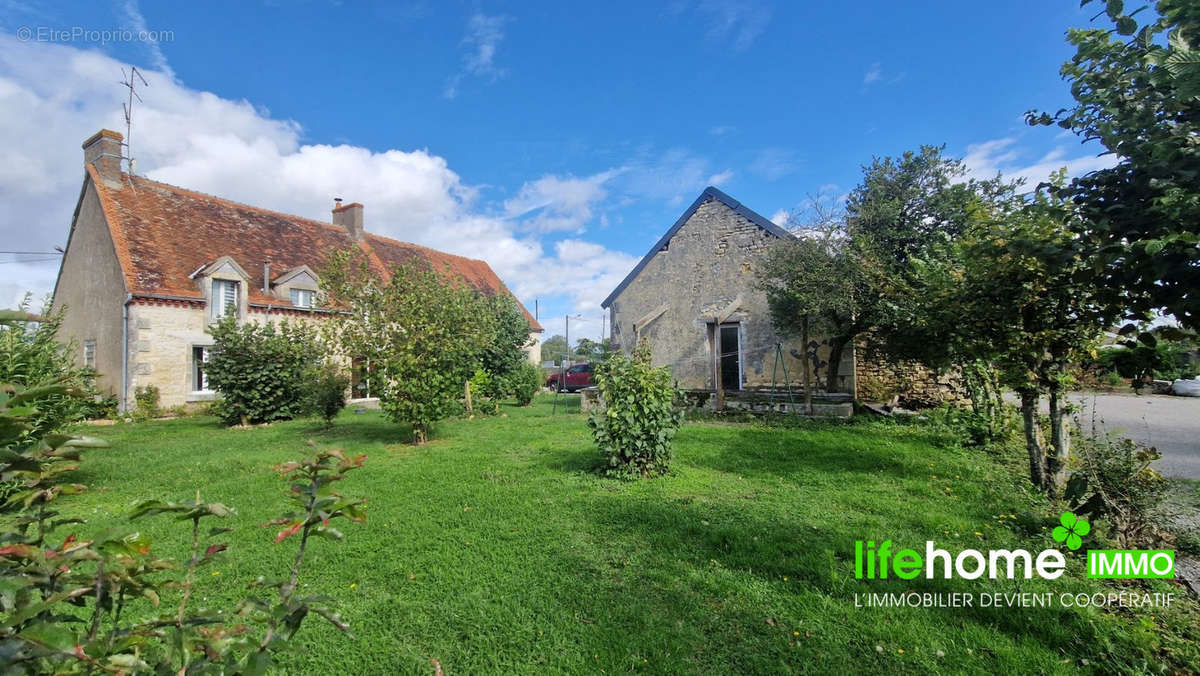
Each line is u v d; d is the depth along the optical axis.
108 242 15.84
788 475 6.65
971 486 5.92
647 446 6.62
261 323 17.55
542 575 3.96
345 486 6.44
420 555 4.33
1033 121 2.91
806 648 3.03
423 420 9.60
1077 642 3.00
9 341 6.36
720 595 3.64
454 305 9.94
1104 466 4.41
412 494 6.06
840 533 4.61
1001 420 8.17
